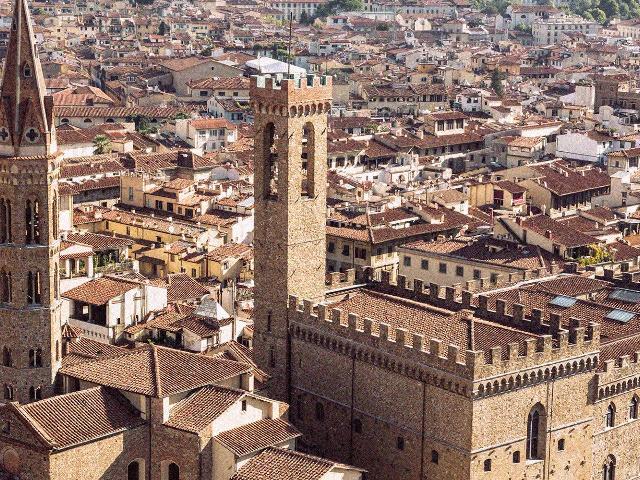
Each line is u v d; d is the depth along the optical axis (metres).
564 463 153.62
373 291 177.00
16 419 137.50
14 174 146.00
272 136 167.62
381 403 153.50
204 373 149.12
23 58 145.62
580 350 151.75
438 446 146.38
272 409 147.62
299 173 165.50
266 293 168.75
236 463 139.75
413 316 159.50
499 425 145.12
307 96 164.00
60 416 139.38
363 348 154.88
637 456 165.12
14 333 149.62
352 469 140.50
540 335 151.75
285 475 137.12
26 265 148.62
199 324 185.25
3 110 145.88
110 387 145.50
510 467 147.50
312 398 163.88
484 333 152.62
